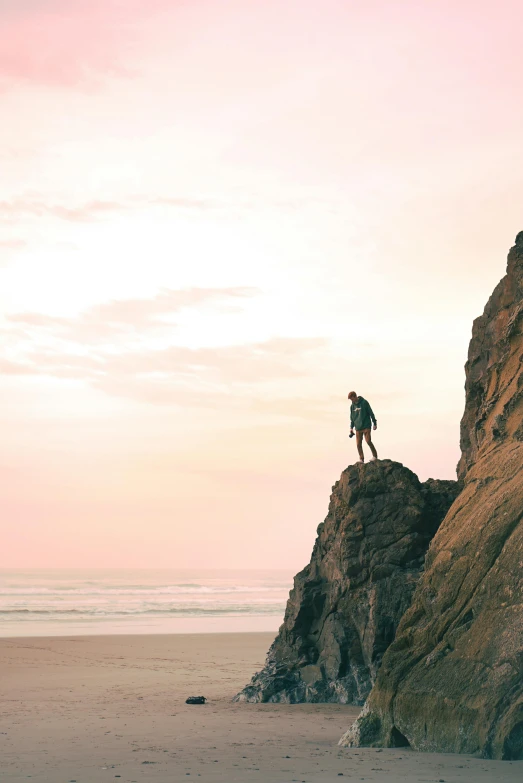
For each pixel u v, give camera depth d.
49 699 18.28
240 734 13.48
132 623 49.84
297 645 20.03
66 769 10.04
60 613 57.97
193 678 22.91
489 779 9.25
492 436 15.76
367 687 18.11
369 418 20.83
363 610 18.80
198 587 108.12
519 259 19.12
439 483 20.16
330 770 9.97
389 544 19.12
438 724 11.66
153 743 12.35
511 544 12.28
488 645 11.69
